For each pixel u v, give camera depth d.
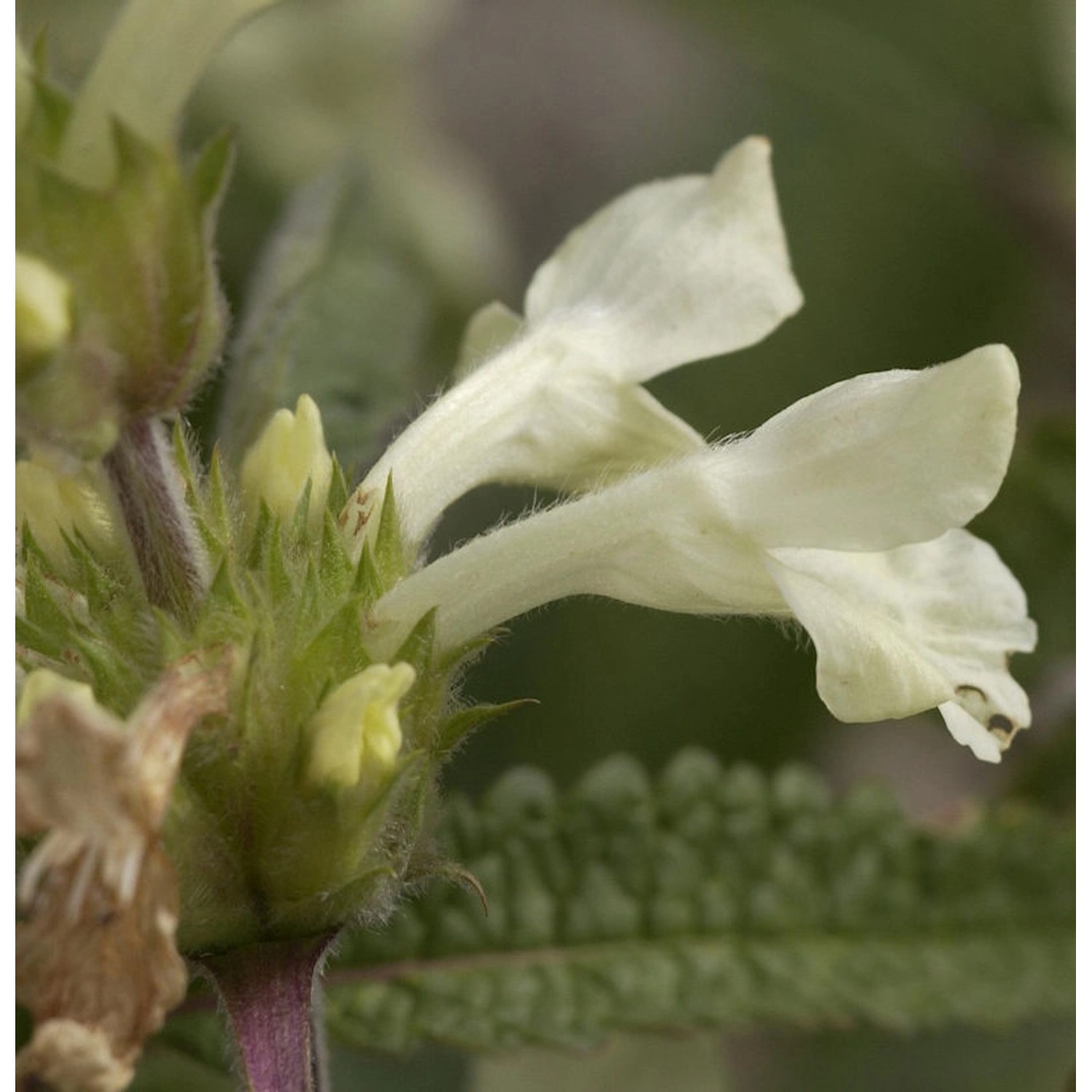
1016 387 0.15
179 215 0.15
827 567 0.15
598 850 0.18
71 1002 0.14
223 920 0.15
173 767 0.14
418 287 0.18
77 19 0.19
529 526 0.16
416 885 0.16
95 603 0.15
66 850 0.14
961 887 0.18
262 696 0.15
